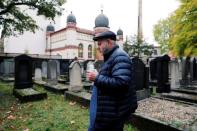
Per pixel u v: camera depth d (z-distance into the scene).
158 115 5.92
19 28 14.70
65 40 44.00
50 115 6.71
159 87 10.45
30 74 10.81
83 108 7.71
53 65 12.40
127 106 2.40
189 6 13.16
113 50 2.48
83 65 19.06
